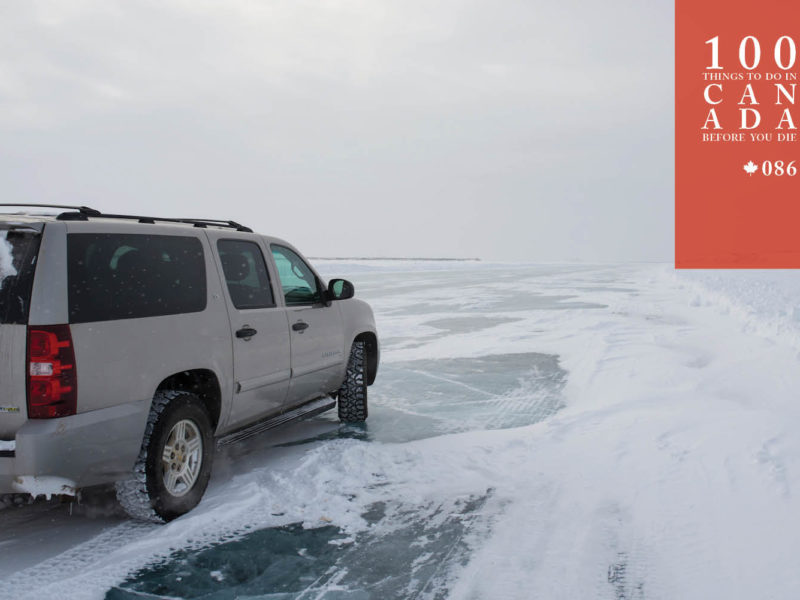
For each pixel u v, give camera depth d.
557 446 5.52
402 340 12.20
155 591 3.24
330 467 5.01
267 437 6.00
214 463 5.22
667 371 8.32
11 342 3.40
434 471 4.97
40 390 3.36
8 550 3.67
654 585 3.25
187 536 3.86
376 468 5.03
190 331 4.20
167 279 4.14
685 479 4.59
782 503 4.07
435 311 17.53
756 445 5.14
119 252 3.87
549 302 20.00
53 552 3.65
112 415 3.61
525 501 4.39
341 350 6.14
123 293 3.80
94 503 4.39
